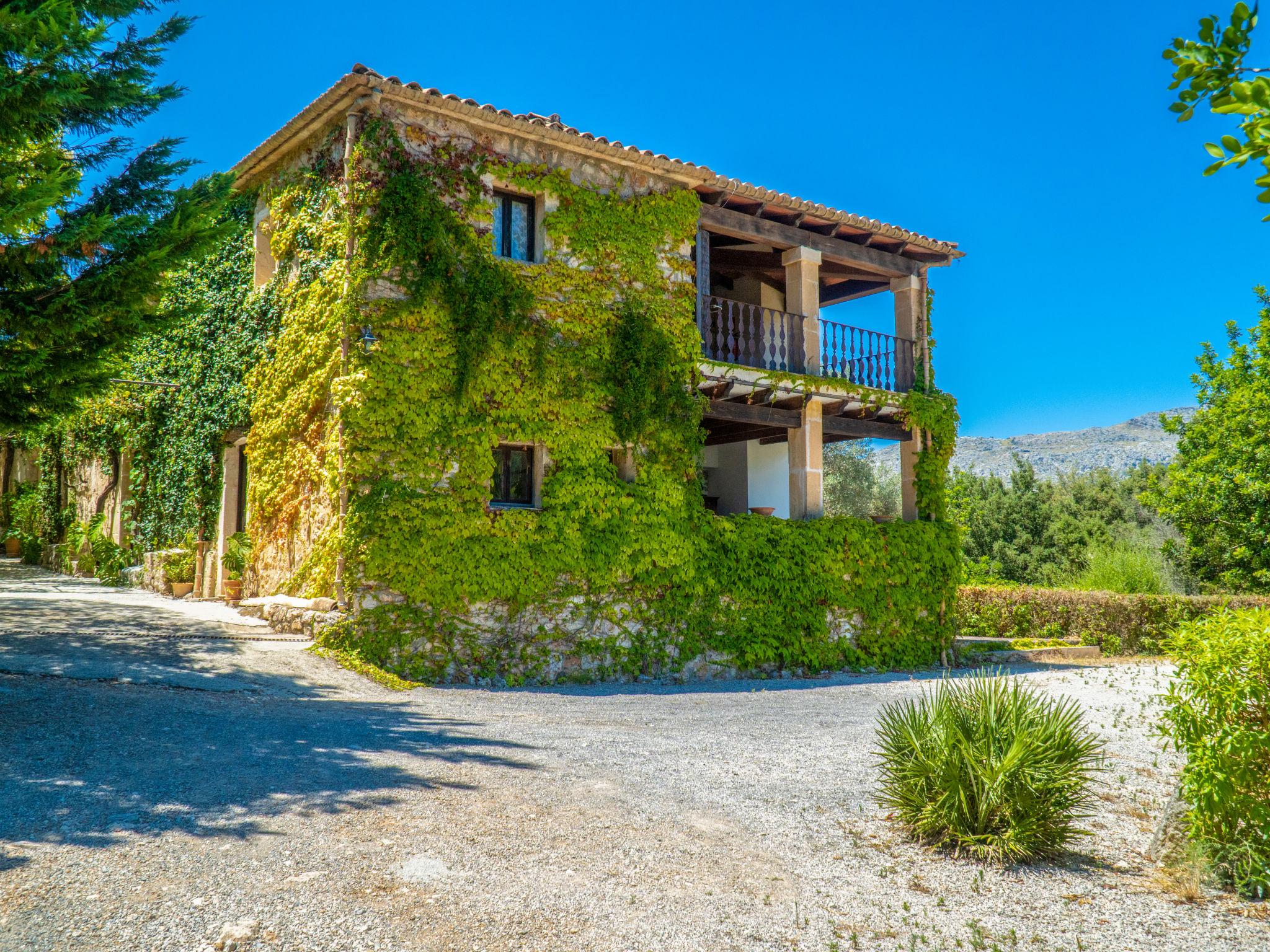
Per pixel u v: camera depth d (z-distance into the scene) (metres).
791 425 14.44
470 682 10.82
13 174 7.07
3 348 7.57
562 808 5.23
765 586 13.31
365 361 10.61
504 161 11.76
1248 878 4.26
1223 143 2.90
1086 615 19.58
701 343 13.16
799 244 14.52
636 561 12.16
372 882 4.05
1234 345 25.33
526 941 3.59
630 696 10.46
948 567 15.20
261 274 13.41
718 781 6.03
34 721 6.38
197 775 5.46
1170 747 7.59
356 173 10.87
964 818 4.88
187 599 13.80
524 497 11.77
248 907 3.74
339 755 6.16
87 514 19.94
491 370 11.31
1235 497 23.86
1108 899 4.20
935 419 15.34
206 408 14.68
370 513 10.42
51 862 4.08
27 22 6.95
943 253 15.84
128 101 8.52
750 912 3.96
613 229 12.54
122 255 7.80
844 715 9.03
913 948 3.63
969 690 5.40
